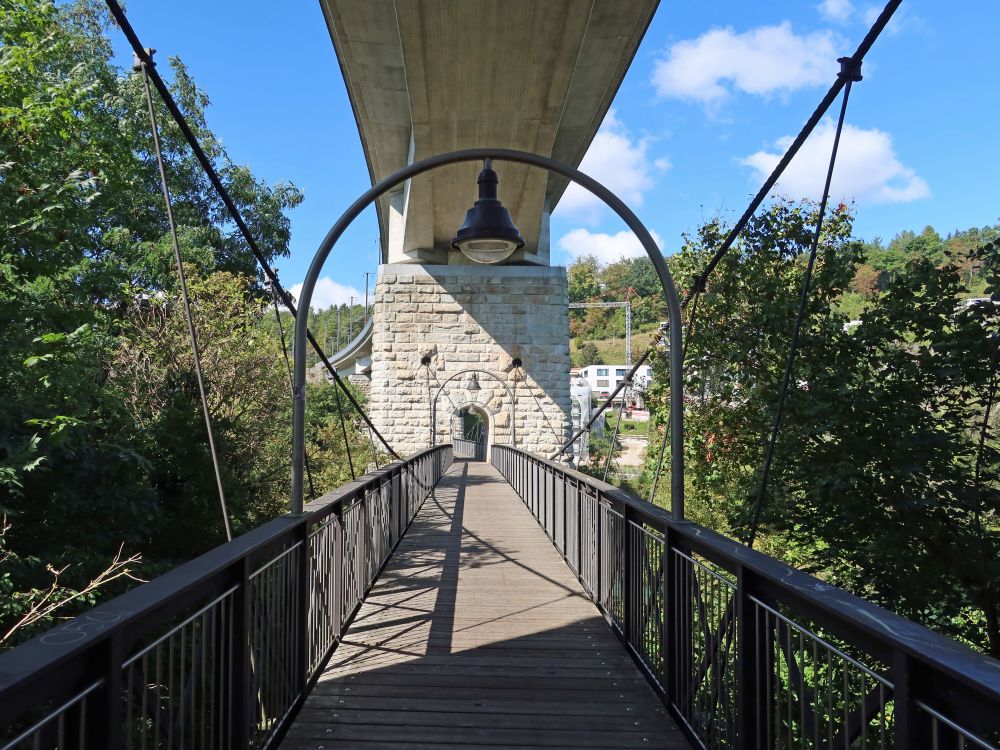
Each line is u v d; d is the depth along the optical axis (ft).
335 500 14.67
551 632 16.83
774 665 8.48
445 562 25.25
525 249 83.97
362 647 15.61
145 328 37.22
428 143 54.19
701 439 29.78
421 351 83.05
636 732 11.38
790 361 15.99
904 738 5.33
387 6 44.29
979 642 20.71
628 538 15.56
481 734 11.27
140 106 56.13
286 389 44.32
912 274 22.06
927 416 21.42
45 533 24.61
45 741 5.00
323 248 13.55
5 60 22.06
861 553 21.71
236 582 9.12
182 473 33.58
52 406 22.59
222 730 8.46
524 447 82.99
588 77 51.78
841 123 13.42
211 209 73.05
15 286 22.75
